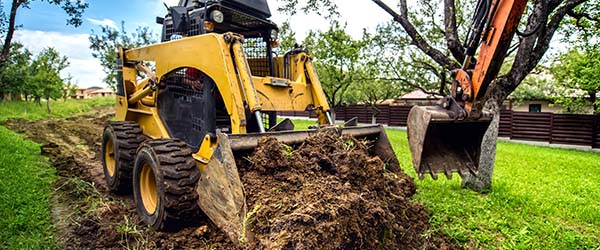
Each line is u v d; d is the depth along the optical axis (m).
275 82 3.78
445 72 9.41
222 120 3.88
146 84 4.94
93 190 4.89
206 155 3.43
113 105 28.67
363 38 12.98
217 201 2.85
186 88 4.04
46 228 3.63
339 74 13.37
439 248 3.40
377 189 2.96
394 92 18.56
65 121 16.30
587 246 3.58
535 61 5.05
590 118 14.64
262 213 2.51
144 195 3.80
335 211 2.38
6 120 15.48
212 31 3.96
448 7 5.36
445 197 4.98
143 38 18.06
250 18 4.24
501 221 4.10
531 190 5.69
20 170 5.74
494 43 2.85
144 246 3.20
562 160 9.85
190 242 3.20
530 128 16.09
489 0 2.93
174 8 4.34
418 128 3.22
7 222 3.63
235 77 3.35
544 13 3.80
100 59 17.53
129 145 4.56
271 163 2.83
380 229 2.76
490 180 5.51
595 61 10.87
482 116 3.22
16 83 19.44
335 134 3.29
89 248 3.30
